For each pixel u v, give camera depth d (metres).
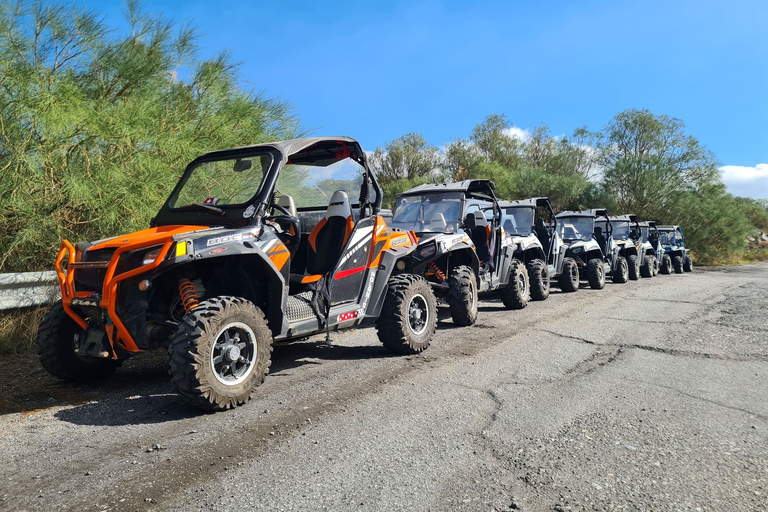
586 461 2.73
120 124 5.99
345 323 4.77
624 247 14.75
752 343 5.70
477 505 2.29
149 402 3.82
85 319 4.10
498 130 29.05
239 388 3.65
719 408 3.58
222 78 7.82
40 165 5.82
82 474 2.62
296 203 5.25
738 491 2.40
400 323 5.17
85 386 4.29
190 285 3.80
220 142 7.52
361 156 5.12
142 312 3.63
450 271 7.36
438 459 2.77
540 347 5.62
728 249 26.22
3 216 5.81
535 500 2.33
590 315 7.91
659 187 24.55
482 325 7.08
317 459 2.78
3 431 3.24
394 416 3.45
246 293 4.18
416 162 26.81
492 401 3.76
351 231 4.85
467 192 8.20
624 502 2.30
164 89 7.33
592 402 3.72
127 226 6.29
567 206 25.34
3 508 2.29
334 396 3.92
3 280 5.41
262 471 2.64
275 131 8.41
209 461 2.76
